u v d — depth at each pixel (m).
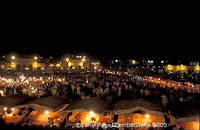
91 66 116.75
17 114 18.81
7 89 33.12
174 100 28.56
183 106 17.00
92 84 40.94
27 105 17.91
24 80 46.03
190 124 15.99
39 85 40.38
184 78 69.62
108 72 89.25
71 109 17.17
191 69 118.31
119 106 17.33
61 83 44.34
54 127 16.56
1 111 18.75
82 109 16.92
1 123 17.03
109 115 18.16
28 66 103.31
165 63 123.06
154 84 49.84
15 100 19.00
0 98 19.38
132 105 16.64
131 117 17.61
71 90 34.12
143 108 16.28
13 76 57.09
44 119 17.86
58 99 19.11
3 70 78.50
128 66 113.88
